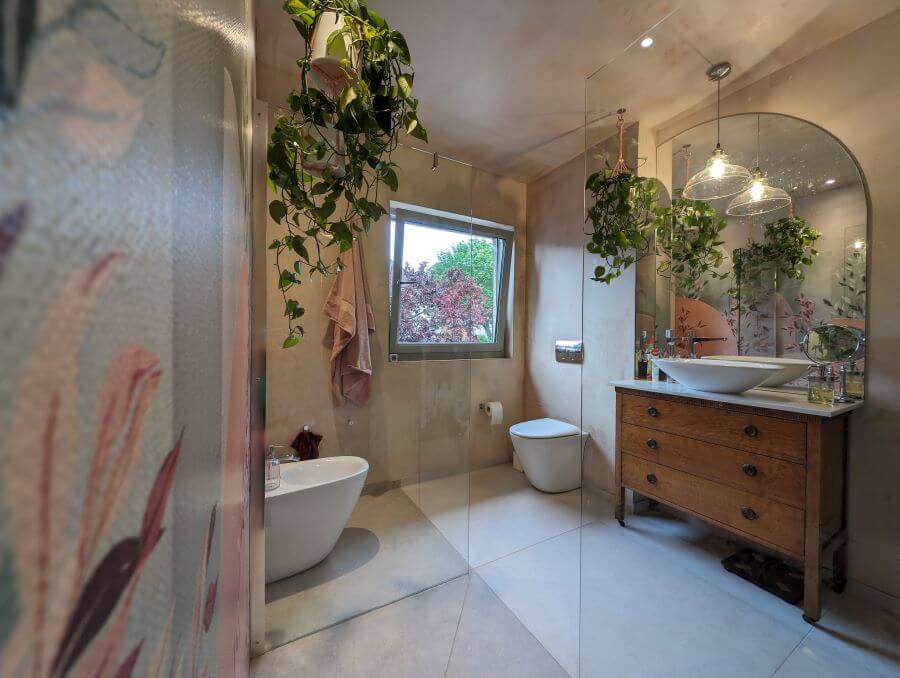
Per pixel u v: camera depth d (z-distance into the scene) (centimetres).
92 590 12
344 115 99
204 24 26
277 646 139
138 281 16
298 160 130
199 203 25
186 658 23
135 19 15
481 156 270
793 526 134
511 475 290
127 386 15
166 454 19
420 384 238
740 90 179
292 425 205
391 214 224
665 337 207
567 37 166
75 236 10
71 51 10
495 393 304
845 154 149
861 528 133
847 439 137
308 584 169
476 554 193
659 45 165
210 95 28
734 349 184
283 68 184
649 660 130
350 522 212
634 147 198
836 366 146
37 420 8
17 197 7
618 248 203
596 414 217
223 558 36
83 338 11
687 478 163
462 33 164
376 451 227
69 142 10
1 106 7
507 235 301
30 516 8
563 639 141
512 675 127
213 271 30
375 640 142
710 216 191
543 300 300
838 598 131
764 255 173
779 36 157
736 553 153
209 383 29
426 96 206
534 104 212
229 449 40
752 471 144
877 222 141
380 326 228
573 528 218
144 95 16
